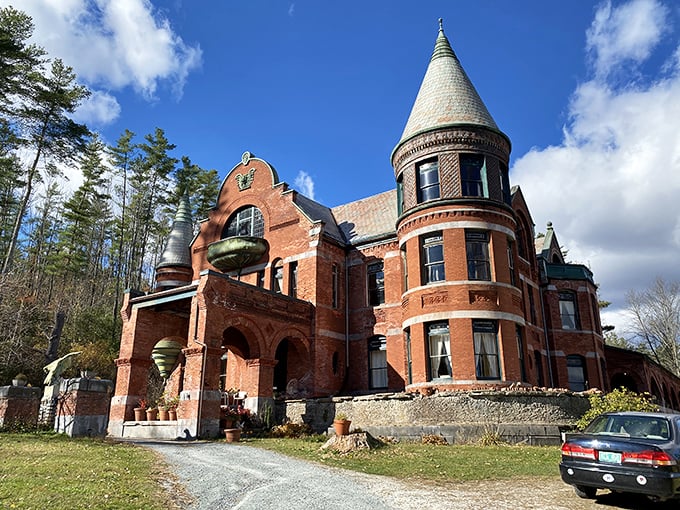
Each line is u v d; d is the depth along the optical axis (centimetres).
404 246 2620
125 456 1361
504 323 2294
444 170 2503
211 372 2116
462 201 2427
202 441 1931
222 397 2383
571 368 3098
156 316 2600
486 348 2272
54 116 3738
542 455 1557
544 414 1953
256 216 3192
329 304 2822
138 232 5678
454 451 1641
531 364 2709
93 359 3519
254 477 1158
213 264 3141
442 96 2658
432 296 2359
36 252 5394
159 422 2164
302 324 2661
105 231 6253
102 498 853
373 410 2144
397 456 1520
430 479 1170
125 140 5547
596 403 1895
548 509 895
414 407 2048
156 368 3778
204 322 2145
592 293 3353
